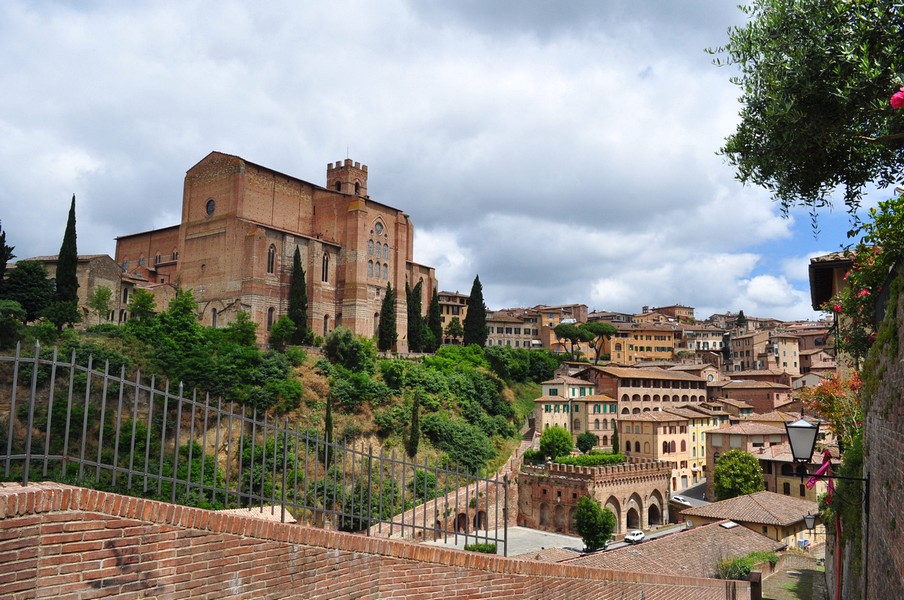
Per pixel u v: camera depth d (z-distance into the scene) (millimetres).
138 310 89250
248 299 102000
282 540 11391
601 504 82562
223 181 109375
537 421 108875
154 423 61688
